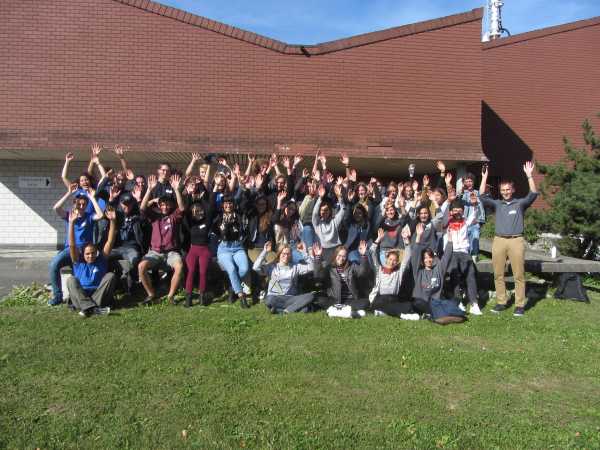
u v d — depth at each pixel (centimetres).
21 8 1318
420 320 704
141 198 796
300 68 1377
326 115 1380
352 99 1385
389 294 742
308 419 424
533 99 1770
